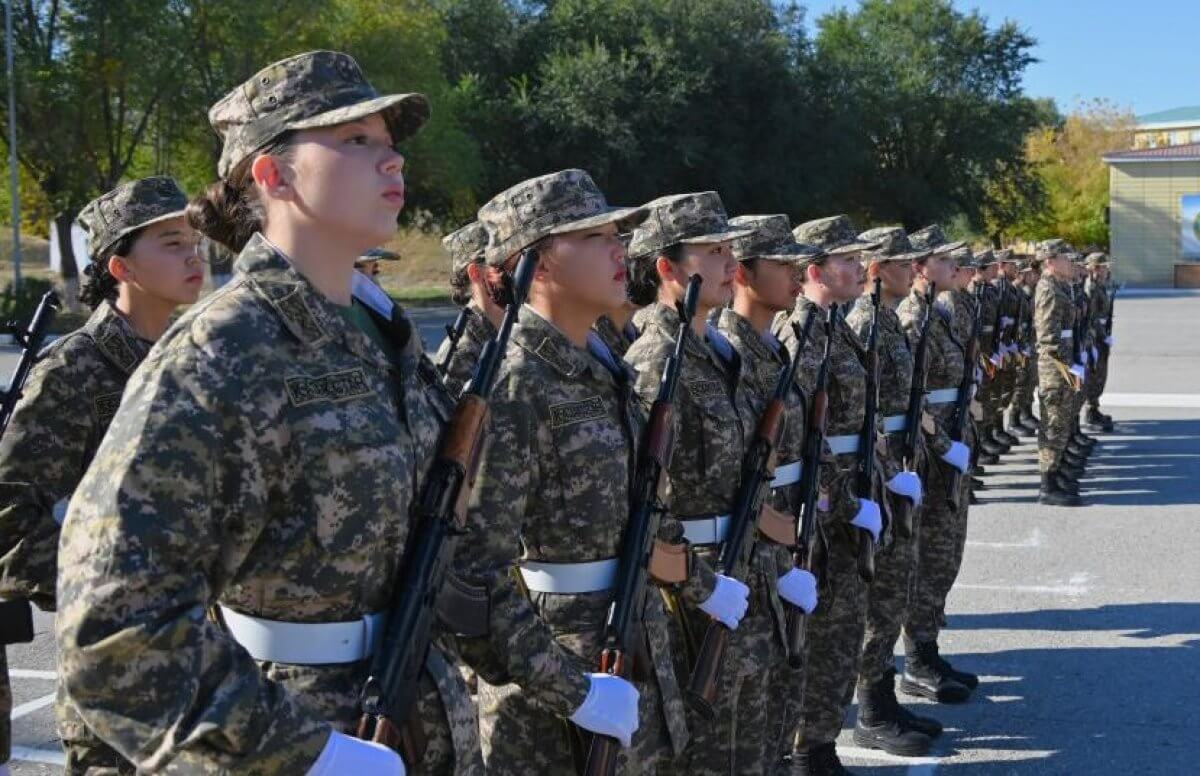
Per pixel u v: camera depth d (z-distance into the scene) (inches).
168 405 73.1
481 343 156.9
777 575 154.9
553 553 117.3
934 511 227.6
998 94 1920.5
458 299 184.7
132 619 69.8
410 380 86.1
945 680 221.0
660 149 1531.7
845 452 190.5
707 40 1542.8
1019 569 304.5
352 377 80.8
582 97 1478.8
